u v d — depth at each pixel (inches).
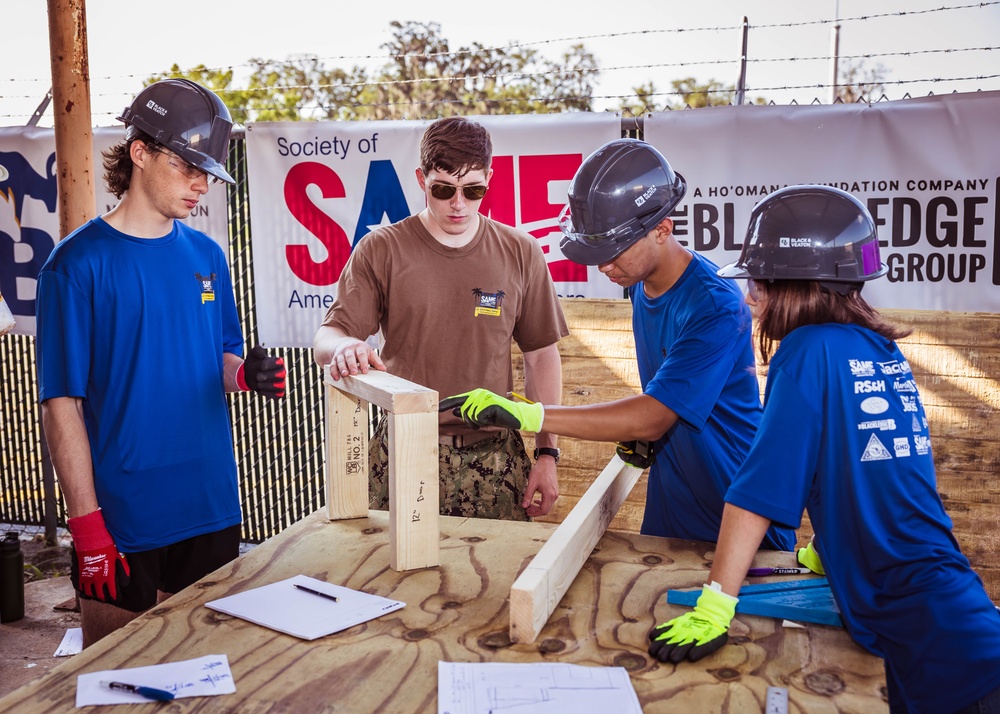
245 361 97.7
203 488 97.3
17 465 206.8
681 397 74.9
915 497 60.2
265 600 68.2
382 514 91.1
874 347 61.7
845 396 59.4
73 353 87.0
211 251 101.1
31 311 189.5
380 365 86.0
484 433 108.3
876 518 59.6
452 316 105.7
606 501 81.7
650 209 77.5
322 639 61.7
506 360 110.3
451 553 79.3
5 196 185.6
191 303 95.7
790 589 67.9
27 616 162.1
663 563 75.7
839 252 61.3
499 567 75.6
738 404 83.7
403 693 54.2
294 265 170.1
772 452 58.9
